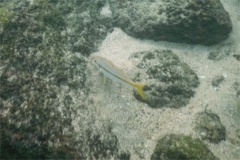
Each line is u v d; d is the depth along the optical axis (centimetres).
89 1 537
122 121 394
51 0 500
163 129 393
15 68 324
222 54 523
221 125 399
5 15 365
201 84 466
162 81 438
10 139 268
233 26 586
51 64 370
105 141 347
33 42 372
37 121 296
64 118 324
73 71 399
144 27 519
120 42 522
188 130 391
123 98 422
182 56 510
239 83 471
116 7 557
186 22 501
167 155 341
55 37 418
